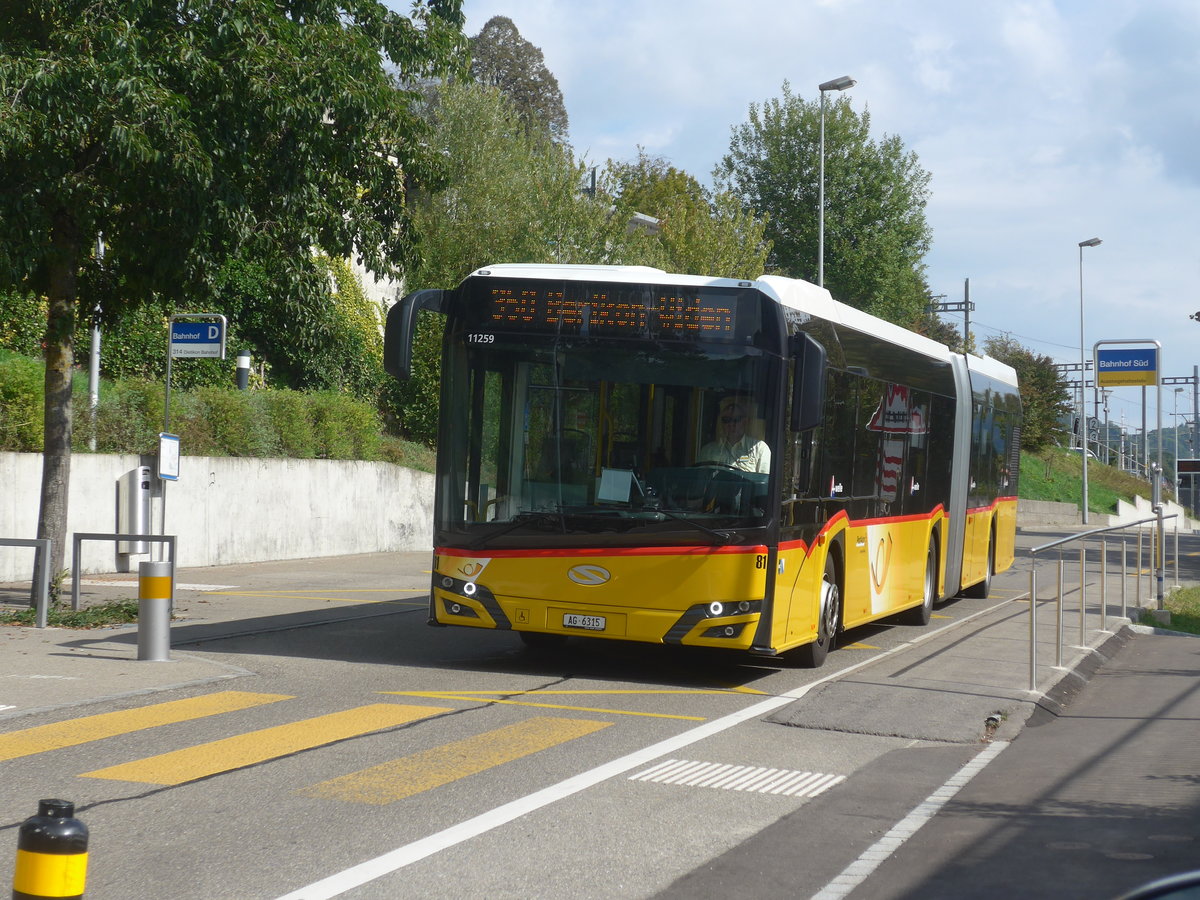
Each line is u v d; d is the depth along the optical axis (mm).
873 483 13391
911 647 13742
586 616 10477
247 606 15914
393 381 33969
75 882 2861
